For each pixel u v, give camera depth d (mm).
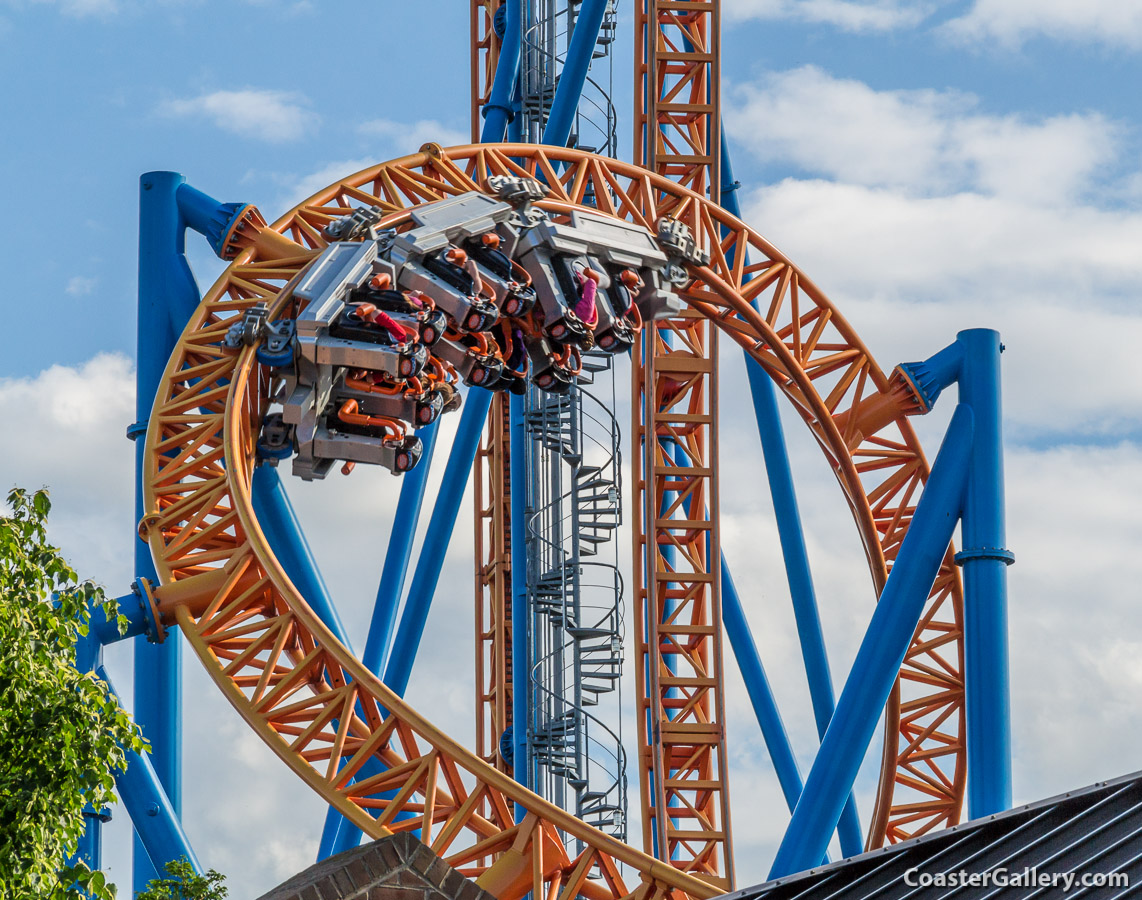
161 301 66562
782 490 74438
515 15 77688
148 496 58438
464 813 48750
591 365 70188
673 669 72938
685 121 73750
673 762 69625
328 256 52188
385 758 52188
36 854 30859
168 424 60781
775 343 68438
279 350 53438
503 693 75750
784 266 70312
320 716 51062
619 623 68000
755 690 73750
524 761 70625
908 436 72812
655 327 71062
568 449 71000
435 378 52781
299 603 52312
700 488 72750
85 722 32406
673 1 73250
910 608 64562
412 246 51219
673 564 75125
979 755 64562
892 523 73625
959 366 69250
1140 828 23344
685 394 73875
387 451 52750
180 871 37844
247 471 57375
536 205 57938
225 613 54188
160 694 62719
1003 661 65375
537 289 53938
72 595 34281
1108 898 22344
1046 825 24547
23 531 33844
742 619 74500
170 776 62438
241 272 63844
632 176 68062
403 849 23734
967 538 66688
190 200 67688
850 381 70875
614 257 56719
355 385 51531
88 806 55031
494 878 47906
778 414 75000
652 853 68250
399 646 72938
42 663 32656
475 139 83125
